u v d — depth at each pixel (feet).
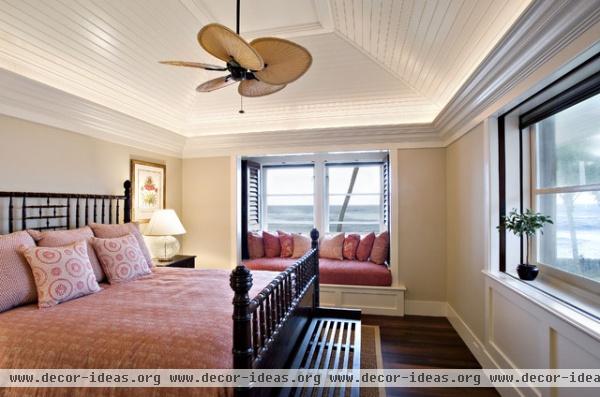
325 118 12.41
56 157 8.32
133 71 9.12
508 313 6.69
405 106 11.43
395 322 11.17
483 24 6.06
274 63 5.61
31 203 7.67
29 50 6.98
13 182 7.30
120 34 7.88
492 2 5.45
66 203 8.57
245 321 3.83
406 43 8.15
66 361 4.31
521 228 6.44
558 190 6.25
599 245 5.19
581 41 4.35
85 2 6.74
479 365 8.26
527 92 5.87
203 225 13.98
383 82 10.63
